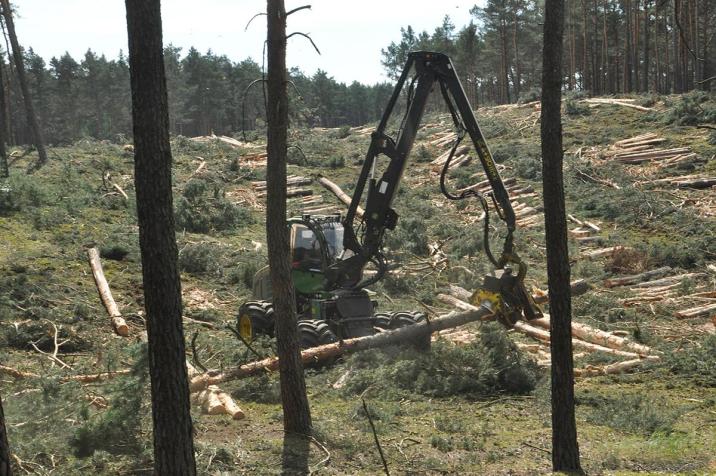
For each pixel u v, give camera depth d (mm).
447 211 30641
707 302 19344
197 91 110062
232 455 8484
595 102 44750
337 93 138875
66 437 8766
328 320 14422
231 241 25125
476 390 12484
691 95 40062
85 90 111688
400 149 13508
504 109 48625
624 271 22766
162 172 5754
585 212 28797
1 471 4219
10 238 21094
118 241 21828
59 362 13430
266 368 12477
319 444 9070
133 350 9695
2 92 36250
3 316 15719
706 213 27203
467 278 21828
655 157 33500
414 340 13773
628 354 14867
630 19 61125
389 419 10523
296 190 32906
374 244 14078
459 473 8305
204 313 17844
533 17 73250
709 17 57938
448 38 87938
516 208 29984
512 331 17422
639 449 9148
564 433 7891
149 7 5633
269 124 9094
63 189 27250
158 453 5918
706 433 9984
